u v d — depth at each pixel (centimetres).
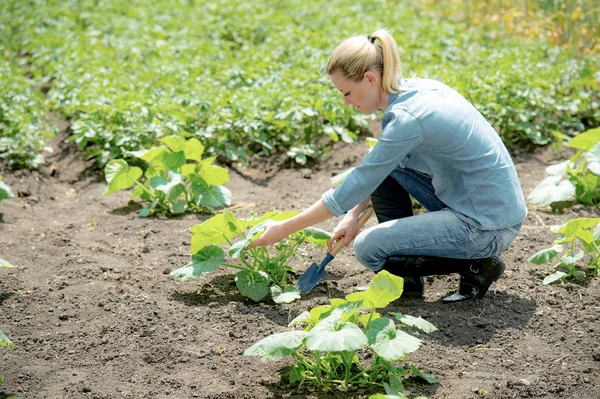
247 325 374
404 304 394
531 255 450
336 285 419
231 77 726
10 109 663
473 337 362
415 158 377
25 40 952
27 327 376
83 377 330
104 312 388
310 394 316
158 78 768
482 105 641
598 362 338
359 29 898
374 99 362
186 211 533
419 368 335
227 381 328
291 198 573
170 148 528
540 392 315
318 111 671
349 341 287
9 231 501
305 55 819
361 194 353
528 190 568
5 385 324
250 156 654
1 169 616
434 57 814
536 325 371
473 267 385
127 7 1126
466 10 1030
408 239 373
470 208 370
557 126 669
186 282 423
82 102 674
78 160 655
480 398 312
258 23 971
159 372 336
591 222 405
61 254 464
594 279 415
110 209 546
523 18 959
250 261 444
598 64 759
